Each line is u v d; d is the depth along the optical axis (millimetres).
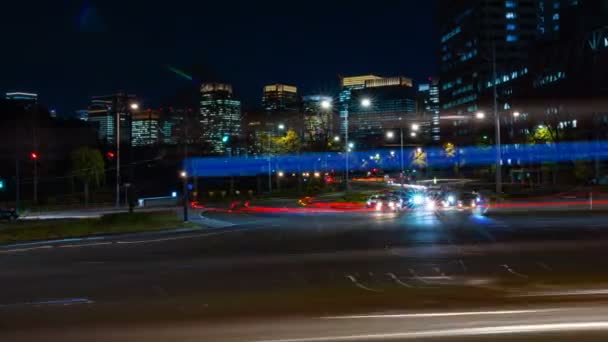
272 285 14227
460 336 9148
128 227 33281
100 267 18297
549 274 14797
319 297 12625
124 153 107000
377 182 149750
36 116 94750
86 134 103688
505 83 131125
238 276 15727
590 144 87938
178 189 92375
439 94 189250
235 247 23078
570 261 16844
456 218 34875
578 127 91188
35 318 11188
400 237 24562
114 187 89188
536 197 55656
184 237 28516
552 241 21781
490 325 9836
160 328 10148
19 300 13078
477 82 154875
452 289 13195
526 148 106938
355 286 13828
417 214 40000
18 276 16734
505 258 17656
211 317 10938
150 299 12867
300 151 91562
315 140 97125
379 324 10070
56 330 10172
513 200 53250
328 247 21906
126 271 17219
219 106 131875
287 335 9469
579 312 10680
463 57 167625
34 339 9594
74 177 76250
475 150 151000
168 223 35594
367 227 30312
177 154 87875
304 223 34750
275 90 171750
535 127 107125
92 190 82625
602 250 19047
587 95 90250
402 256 18688
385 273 15531
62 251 23688
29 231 31125
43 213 56531
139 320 10820
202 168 113125
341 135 135125
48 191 85250
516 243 21375
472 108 158625
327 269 16453
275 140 86312
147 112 129125
